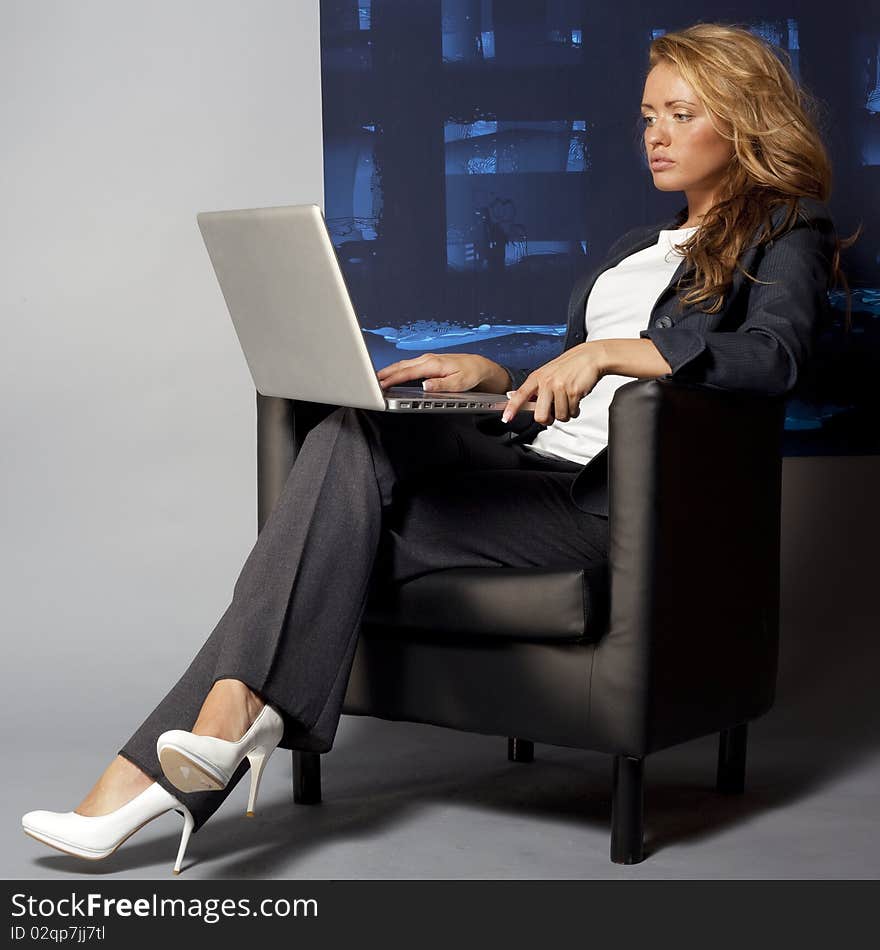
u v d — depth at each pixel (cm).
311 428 200
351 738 246
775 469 199
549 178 306
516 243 306
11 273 304
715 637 183
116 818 164
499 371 199
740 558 189
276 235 165
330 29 300
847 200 311
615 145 307
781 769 225
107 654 296
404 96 302
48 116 303
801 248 189
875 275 311
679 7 307
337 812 199
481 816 197
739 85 202
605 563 175
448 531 185
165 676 283
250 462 312
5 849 180
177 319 309
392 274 304
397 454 191
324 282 160
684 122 205
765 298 185
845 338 311
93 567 309
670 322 194
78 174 304
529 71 304
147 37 303
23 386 306
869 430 314
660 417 169
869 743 242
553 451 210
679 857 178
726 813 199
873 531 319
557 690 174
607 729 171
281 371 183
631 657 169
